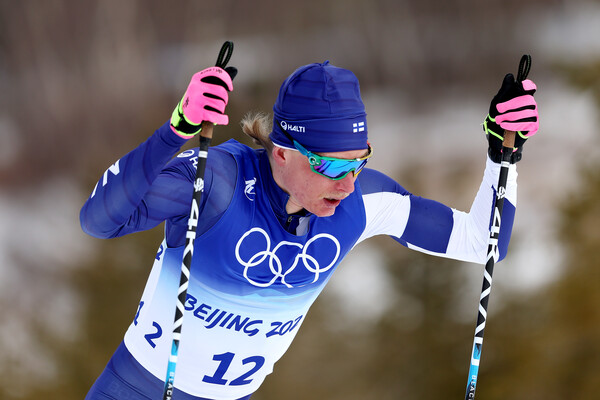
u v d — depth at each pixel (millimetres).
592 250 26891
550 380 25359
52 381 24219
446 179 32406
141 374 10000
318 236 9336
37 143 54156
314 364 24000
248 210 8922
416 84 69938
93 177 26672
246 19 64875
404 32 71250
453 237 10203
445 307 25016
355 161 8492
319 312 24266
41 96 55906
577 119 40625
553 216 28281
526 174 38750
